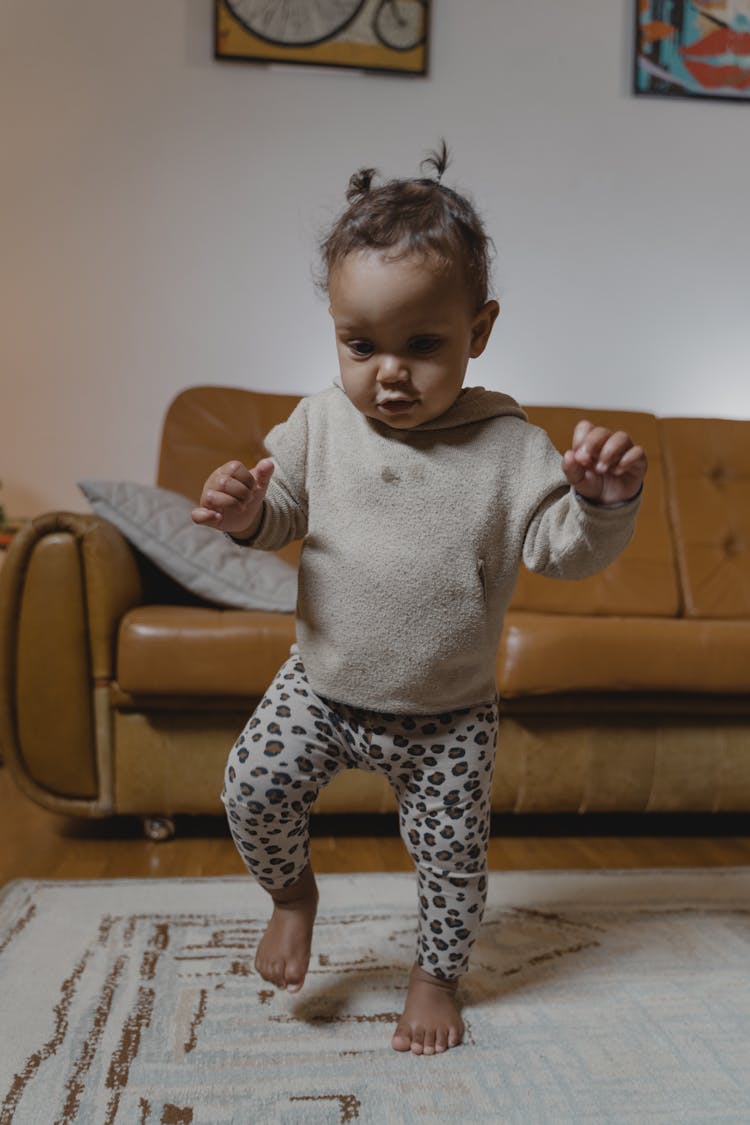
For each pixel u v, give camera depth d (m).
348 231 0.84
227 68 2.43
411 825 0.95
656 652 1.60
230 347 2.47
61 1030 0.95
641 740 1.67
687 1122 0.82
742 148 2.60
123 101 2.41
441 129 2.49
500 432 0.92
